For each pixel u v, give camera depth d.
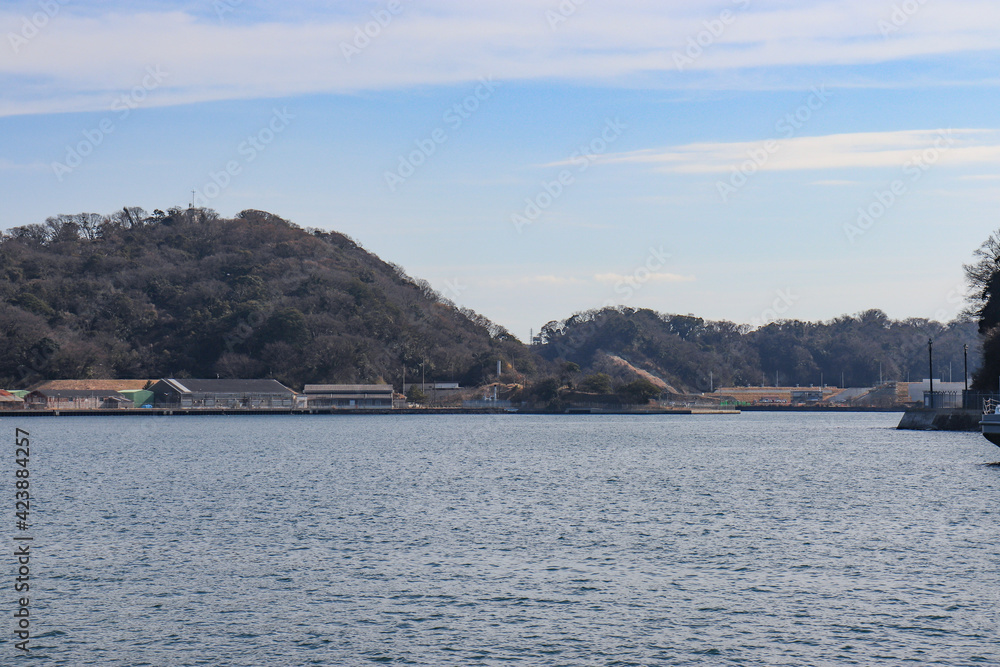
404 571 36.75
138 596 33.16
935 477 68.44
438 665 26.34
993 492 58.94
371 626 29.69
